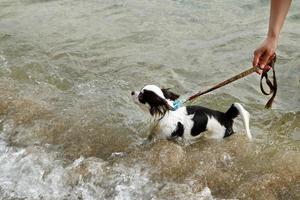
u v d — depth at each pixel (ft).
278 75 13.97
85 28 16.02
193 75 14.02
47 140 12.21
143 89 11.69
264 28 15.69
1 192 11.26
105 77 13.99
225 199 10.88
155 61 14.49
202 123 11.66
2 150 12.01
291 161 11.43
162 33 15.67
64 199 11.14
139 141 12.16
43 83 13.76
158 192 11.06
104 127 12.45
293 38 15.20
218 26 15.94
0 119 12.64
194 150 11.75
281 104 13.12
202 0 17.30
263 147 11.82
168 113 11.69
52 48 15.11
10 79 13.83
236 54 14.70
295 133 12.34
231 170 11.41
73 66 14.37
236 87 13.58
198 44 15.16
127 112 12.86
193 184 11.16
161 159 11.53
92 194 11.19
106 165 11.56
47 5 17.40
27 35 15.72
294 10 16.37
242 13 16.53
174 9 16.83
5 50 15.02
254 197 10.95
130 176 11.34
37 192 11.25
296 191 11.01
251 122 12.62
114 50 15.02
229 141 11.82
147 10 16.81
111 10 16.90
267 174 11.20
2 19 16.61
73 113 12.78
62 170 11.52
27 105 12.90
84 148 12.03
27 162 11.69
